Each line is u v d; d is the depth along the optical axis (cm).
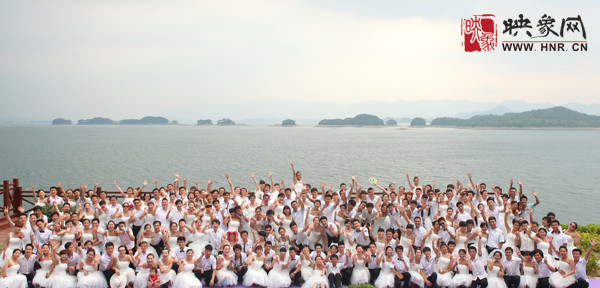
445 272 1631
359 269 1652
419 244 1742
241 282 1680
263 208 1955
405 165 9169
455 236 1731
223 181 6894
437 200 1952
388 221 1850
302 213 1892
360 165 9081
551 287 1603
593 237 2041
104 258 1591
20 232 1680
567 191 6331
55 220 1712
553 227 1752
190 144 16375
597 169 8931
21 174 7450
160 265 1616
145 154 11569
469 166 9138
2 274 1541
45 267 1588
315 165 9044
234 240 1753
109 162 9425
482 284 1584
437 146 15575
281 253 1645
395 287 1616
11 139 19362
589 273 1797
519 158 11069
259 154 11756
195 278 1599
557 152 13138
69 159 10025
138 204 1856
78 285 1553
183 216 1886
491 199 1945
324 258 1659
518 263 1599
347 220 1777
